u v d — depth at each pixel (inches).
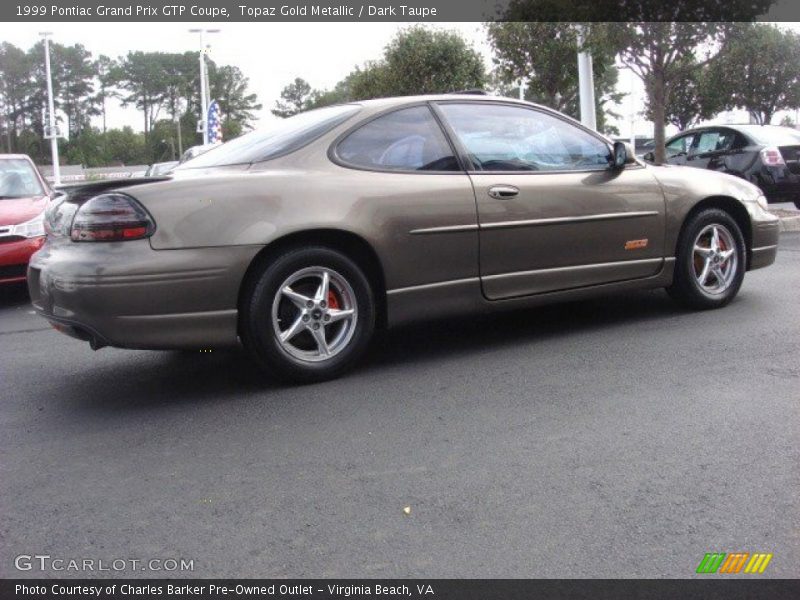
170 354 202.7
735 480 117.0
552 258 190.7
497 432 138.1
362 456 130.0
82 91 3297.2
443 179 177.3
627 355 181.2
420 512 110.6
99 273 146.3
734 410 144.2
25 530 109.2
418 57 848.3
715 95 1151.6
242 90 3853.3
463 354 188.5
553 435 135.8
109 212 148.4
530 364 177.6
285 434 140.9
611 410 146.5
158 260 148.6
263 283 158.6
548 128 199.0
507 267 184.9
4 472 128.8
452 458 127.9
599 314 223.1
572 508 110.3
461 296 179.9
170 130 3575.3
